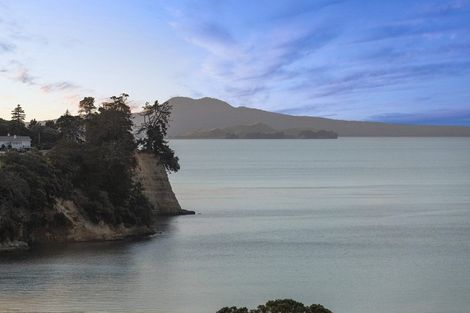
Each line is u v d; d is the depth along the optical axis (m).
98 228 93.81
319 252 83.25
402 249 85.75
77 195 94.44
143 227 100.75
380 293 61.66
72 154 97.81
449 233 100.38
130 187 101.94
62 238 89.56
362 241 92.19
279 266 73.81
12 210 83.94
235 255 80.81
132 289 61.56
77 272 69.06
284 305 34.50
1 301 56.47
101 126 108.81
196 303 56.94
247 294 60.53
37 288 61.41
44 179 89.25
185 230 103.94
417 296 60.62
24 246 84.44
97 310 53.91
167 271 70.44
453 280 67.44
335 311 55.22
